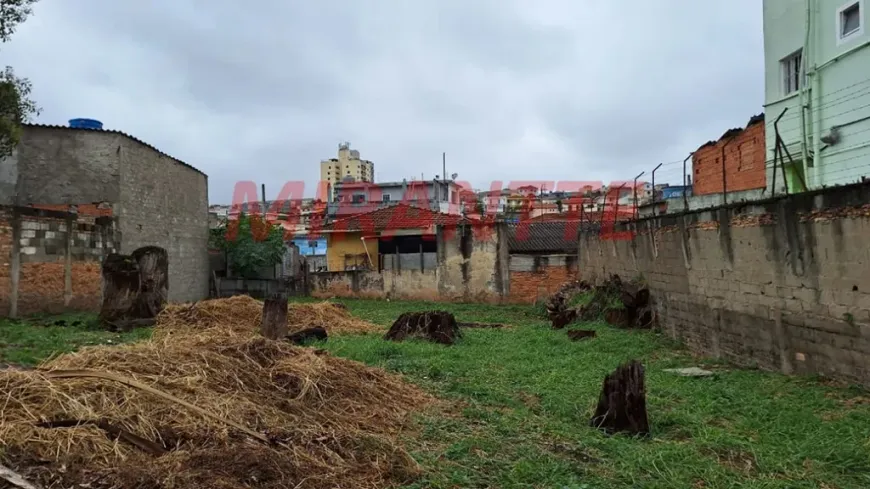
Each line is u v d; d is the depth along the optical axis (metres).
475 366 7.93
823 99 11.57
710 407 5.81
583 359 8.60
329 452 3.92
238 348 5.66
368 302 21.17
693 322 9.91
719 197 14.89
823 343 6.56
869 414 5.23
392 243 25.78
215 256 23.64
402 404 5.72
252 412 4.39
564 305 15.62
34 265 12.88
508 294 20.72
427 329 10.61
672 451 4.42
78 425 3.48
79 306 14.13
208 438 3.72
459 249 21.30
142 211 17.38
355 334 11.98
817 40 11.70
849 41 10.85
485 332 12.09
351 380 5.80
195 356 5.13
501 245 20.80
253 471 3.31
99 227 15.00
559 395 6.27
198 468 3.23
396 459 3.99
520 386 6.81
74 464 3.14
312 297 22.97
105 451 3.32
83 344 8.49
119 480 3.01
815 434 4.79
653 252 12.05
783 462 4.21
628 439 4.84
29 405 3.62
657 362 8.67
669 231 11.04
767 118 13.42
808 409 5.55
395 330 10.84
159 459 3.33
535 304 19.31
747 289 8.16
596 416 5.29
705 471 4.04
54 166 15.84
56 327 10.62
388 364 7.83
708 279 9.34
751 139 14.82
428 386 6.68
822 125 11.57
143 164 17.48
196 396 4.33
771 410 5.61
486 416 5.41
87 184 15.98
